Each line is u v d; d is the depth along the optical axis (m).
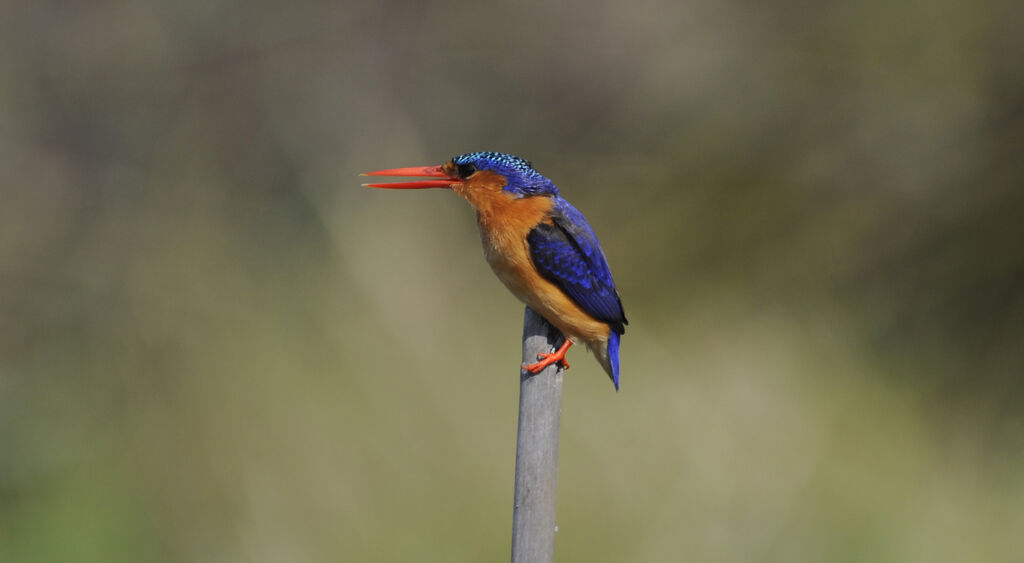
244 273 12.06
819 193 13.65
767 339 11.49
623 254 13.06
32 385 11.09
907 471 9.84
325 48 17.59
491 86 17.50
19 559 9.24
